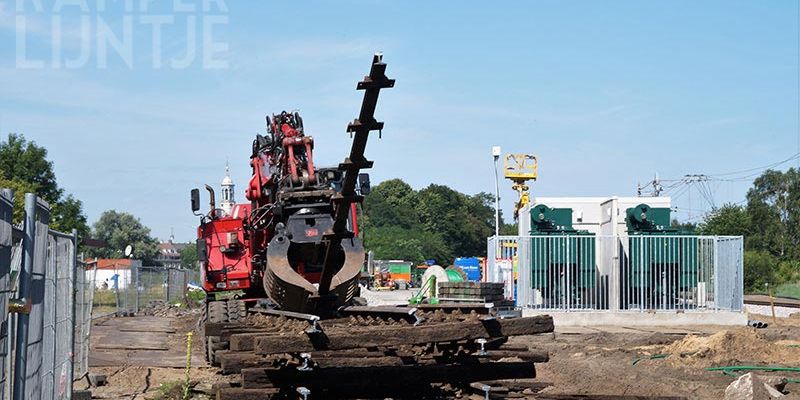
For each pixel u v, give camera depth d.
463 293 24.53
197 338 21.86
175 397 12.97
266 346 9.55
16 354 6.49
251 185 17.91
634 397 11.00
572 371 15.51
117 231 135.88
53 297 9.09
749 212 89.75
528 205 34.66
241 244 19.06
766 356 17.36
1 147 57.12
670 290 28.44
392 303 36.34
